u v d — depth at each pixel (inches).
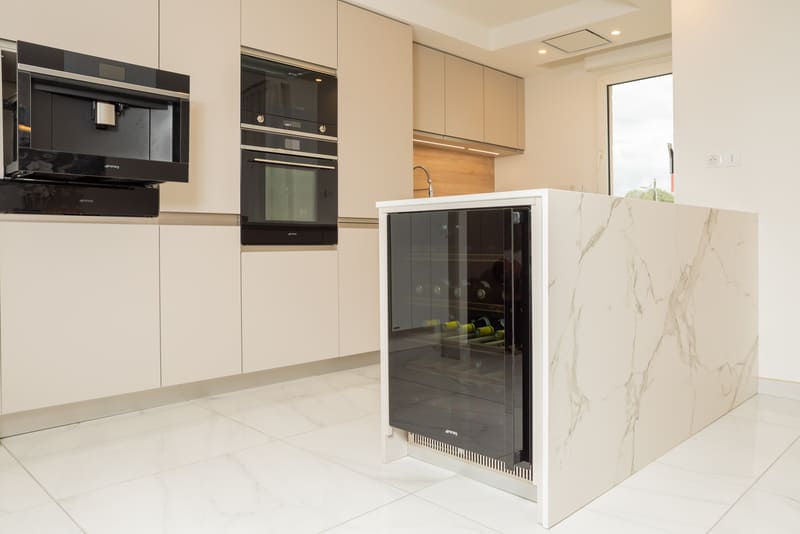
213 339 117.9
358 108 143.9
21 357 95.0
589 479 71.9
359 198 144.5
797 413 108.6
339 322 140.3
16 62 88.7
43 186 95.8
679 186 131.1
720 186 125.9
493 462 75.7
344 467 83.0
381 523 66.3
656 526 65.5
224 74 119.0
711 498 72.7
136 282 107.1
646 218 83.5
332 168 138.4
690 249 95.5
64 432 98.0
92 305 102.0
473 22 171.6
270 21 126.2
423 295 78.4
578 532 64.2
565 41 170.1
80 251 100.6
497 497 73.2
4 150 91.7
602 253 74.1
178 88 102.1
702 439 94.8
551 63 194.9
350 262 142.6
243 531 64.5
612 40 169.9
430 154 194.9
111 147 98.2
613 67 186.1
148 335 108.8
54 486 76.4
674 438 90.9
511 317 67.5
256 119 124.1
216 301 118.2
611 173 189.9
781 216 119.0
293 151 130.6
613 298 76.2
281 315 129.0
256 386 128.7
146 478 79.0
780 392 120.2
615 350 76.8
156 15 109.1
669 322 89.4
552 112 202.5
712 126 126.6
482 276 70.9
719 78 125.6
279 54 128.0
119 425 101.8
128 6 105.5
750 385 119.4
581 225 70.3
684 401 93.7
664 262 87.9
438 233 76.1
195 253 115.0
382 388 84.6
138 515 68.2
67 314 99.3
